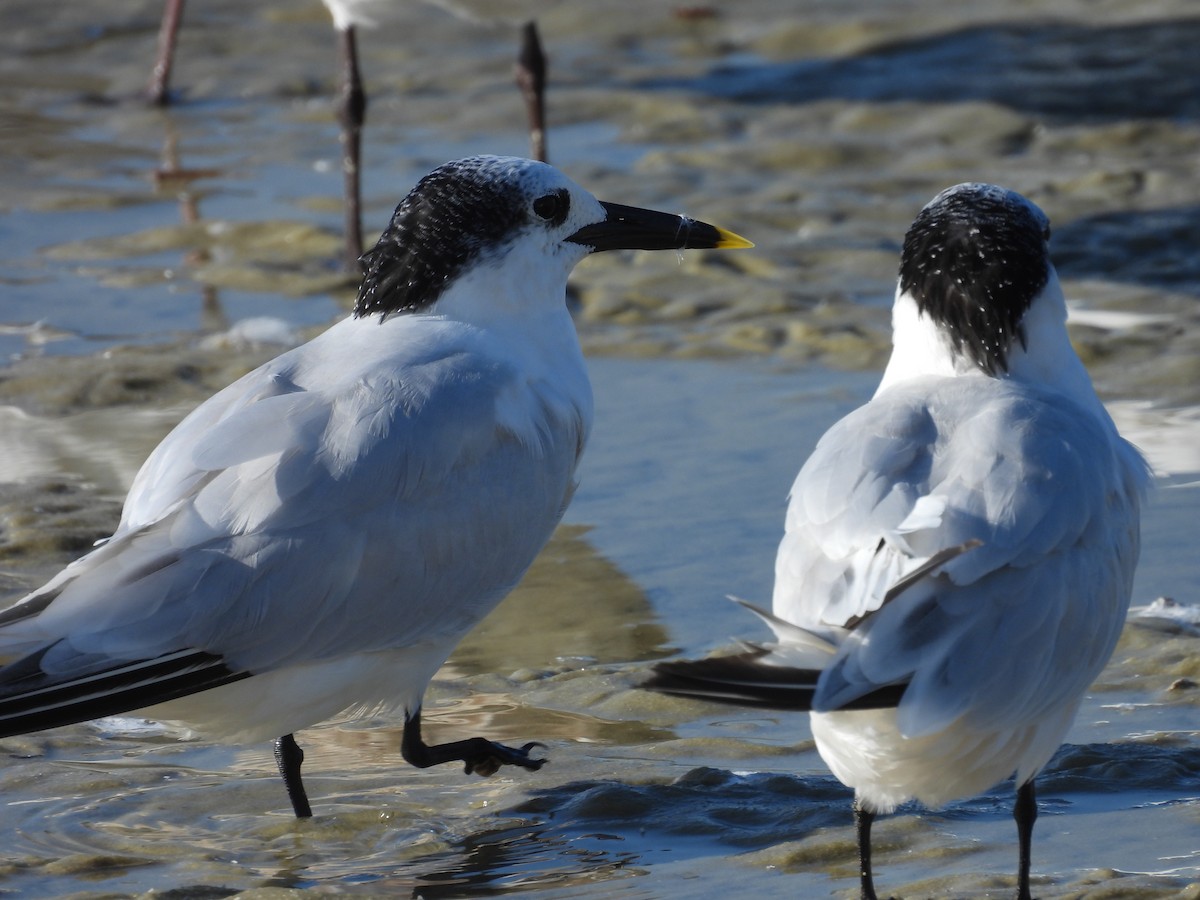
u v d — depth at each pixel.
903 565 7.55
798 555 8.01
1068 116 24.78
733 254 19.45
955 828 9.02
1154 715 10.03
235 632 8.52
